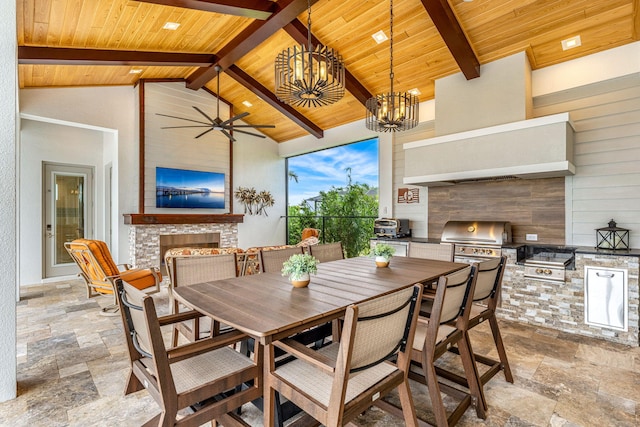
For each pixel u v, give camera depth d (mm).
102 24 3822
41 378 2482
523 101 3953
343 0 3898
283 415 1850
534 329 3521
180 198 6480
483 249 4113
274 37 4840
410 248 3750
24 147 5852
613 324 3180
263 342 1338
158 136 6242
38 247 5949
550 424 1955
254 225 8062
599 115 3820
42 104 5191
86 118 5629
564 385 2387
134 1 3449
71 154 6473
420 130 5527
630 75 3637
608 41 3680
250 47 4707
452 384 2436
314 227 8180
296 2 3689
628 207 3637
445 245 3477
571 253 3904
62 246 6422
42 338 3266
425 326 2162
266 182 8328
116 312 4098
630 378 2477
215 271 2660
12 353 2209
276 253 3166
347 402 1346
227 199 7367
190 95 6688
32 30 3680
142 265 5918
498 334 2443
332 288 2088
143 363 1679
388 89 5367
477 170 4012
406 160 4742
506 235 4270
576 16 3469
